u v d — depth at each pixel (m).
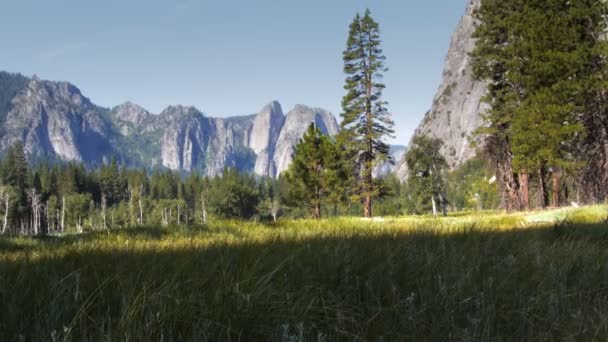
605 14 26.14
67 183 141.88
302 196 54.72
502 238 4.83
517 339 1.95
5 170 128.00
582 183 27.95
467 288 2.58
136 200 136.38
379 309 2.18
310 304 2.11
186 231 8.38
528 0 28.86
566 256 3.76
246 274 2.57
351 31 42.88
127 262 3.22
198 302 2.12
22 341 1.64
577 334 1.93
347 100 42.59
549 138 26.94
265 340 1.96
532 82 27.80
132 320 1.82
